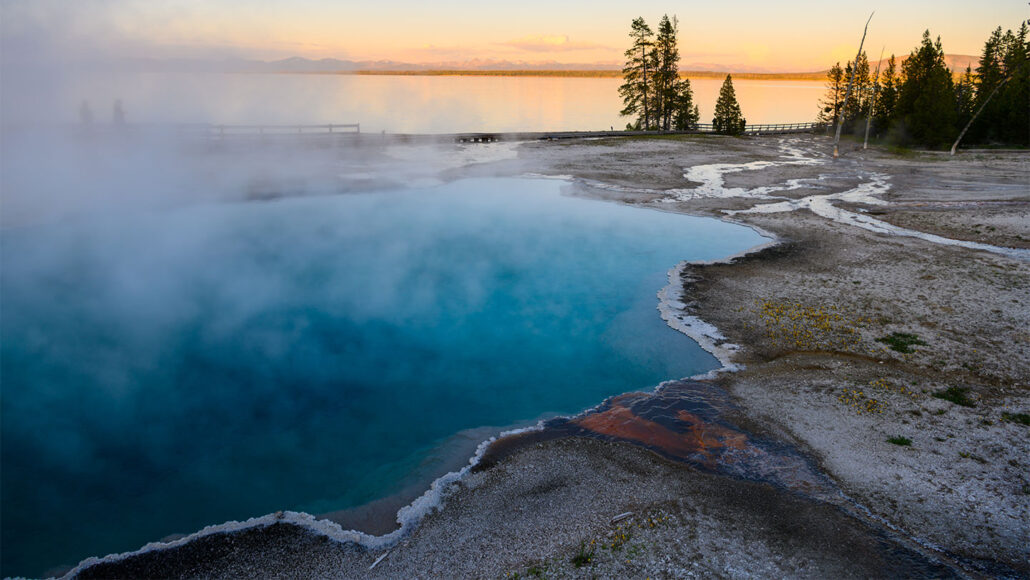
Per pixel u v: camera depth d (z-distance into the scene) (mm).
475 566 7066
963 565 7070
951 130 48062
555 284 17531
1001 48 60688
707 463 9133
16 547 7781
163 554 7391
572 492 8445
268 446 10086
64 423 10711
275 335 14375
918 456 9133
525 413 11008
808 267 18359
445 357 13406
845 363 12289
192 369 12766
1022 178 33500
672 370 12414
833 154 45344
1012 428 9836
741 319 14672
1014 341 13070
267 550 7457
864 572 6852
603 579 6734
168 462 9734
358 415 11102
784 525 7664
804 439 9688
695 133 56531
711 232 22844
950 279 17016
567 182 30891
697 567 6902
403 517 8062
